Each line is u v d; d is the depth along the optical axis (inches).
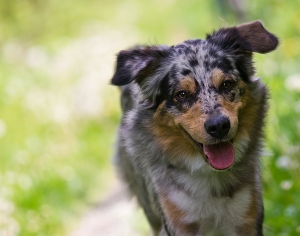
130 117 244.1
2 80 511.8
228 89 223.0
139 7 815.7
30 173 381.7
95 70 530.9
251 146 236.1
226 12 506.9
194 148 229.3
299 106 333.4
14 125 446.3
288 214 277.1
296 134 320.2
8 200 345.7
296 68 400.8
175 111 224.7
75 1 768.3
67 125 466.9
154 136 235.6
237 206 231.5
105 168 429.1
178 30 729.0
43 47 619.8
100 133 470.6
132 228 331.3
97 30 692.7
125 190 297.9
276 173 302.4
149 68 232.7
